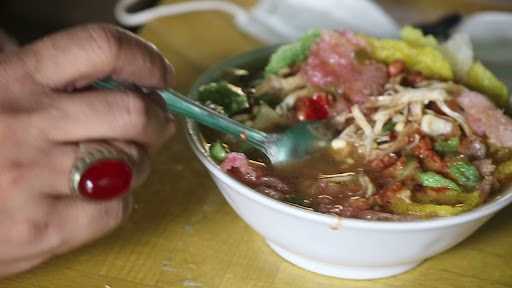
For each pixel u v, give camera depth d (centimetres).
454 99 43
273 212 37
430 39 48
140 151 35
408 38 48
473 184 39
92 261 41
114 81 36
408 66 46
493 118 43
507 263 42
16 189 33
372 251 37
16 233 34
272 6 62
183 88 53
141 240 42
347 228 36
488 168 40
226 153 40
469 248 43
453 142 42
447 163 40
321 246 38
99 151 34
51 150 33
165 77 36
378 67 45
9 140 33
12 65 34
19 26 112
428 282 40
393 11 64
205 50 58
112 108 34
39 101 34
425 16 63
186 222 43
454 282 40
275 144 41
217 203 45
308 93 44
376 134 42
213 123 41
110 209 35
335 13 60
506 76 54
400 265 40
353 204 38
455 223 36
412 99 43
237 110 44
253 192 37
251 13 62
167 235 43
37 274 40
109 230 36
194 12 62
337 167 41
